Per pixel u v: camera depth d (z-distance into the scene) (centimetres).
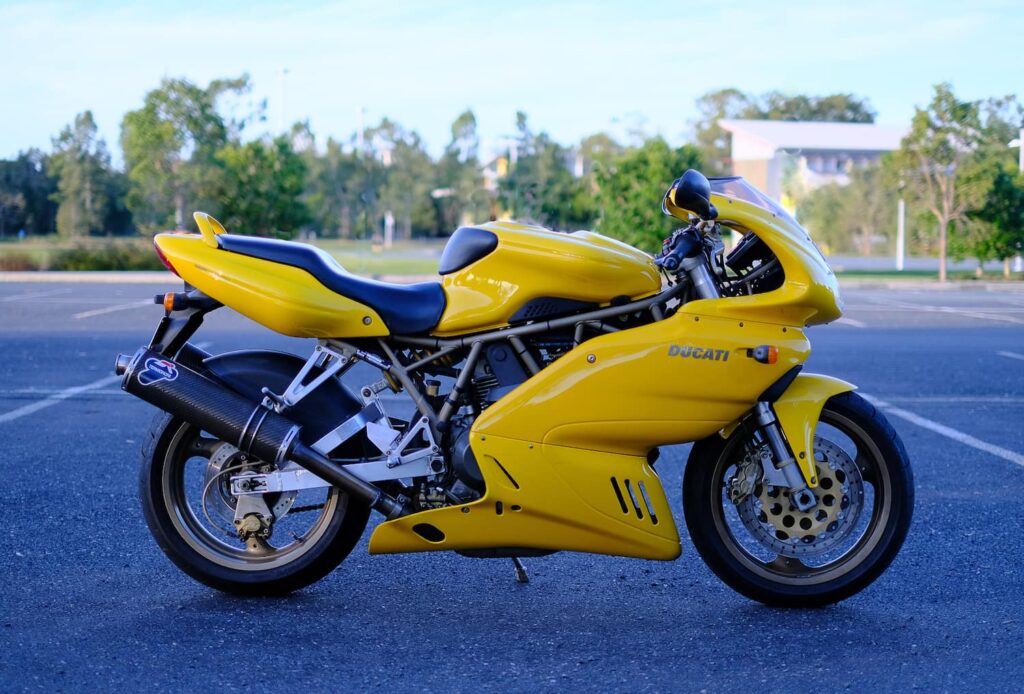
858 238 5319
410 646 397
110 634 404
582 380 409
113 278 2778
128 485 625
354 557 501
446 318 422
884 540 428
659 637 407
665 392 410
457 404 422
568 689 361
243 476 429
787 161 5578
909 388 1004
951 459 713
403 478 423
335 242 7156
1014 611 434
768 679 369
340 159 8719
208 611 429
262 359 441
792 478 416
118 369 424
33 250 3731
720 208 409
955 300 2203
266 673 371
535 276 414
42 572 475
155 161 3375
